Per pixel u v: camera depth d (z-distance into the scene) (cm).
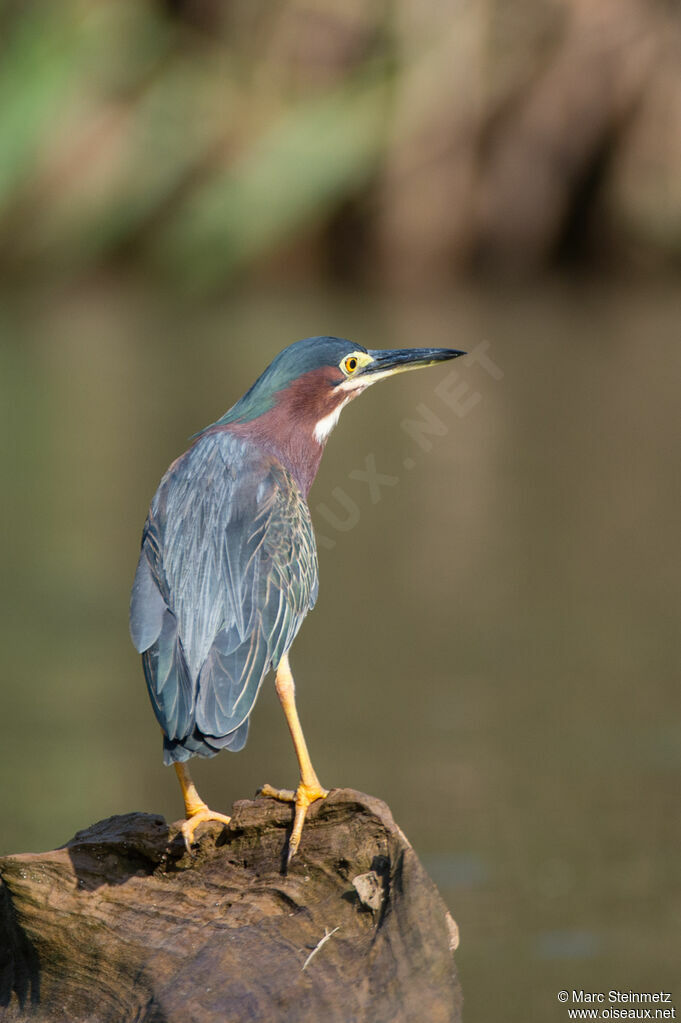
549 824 947
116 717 1180
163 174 3847
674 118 3581
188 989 561
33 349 3125
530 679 1213
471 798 998
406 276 3728
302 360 784
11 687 1242
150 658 625
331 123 3762
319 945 571
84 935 600
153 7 3984
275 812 616
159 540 673
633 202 3647
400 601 1462
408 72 3700
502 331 3022
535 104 3631
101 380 2722
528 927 845
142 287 3856
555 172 3647
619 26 3569
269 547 677
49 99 3869
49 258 3909
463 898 873
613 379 2598
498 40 3653
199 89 3878
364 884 574
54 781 1044
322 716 1159
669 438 2159
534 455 2095
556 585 1481
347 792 604
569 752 1050
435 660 1283
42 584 1554
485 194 3675
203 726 594
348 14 3791
